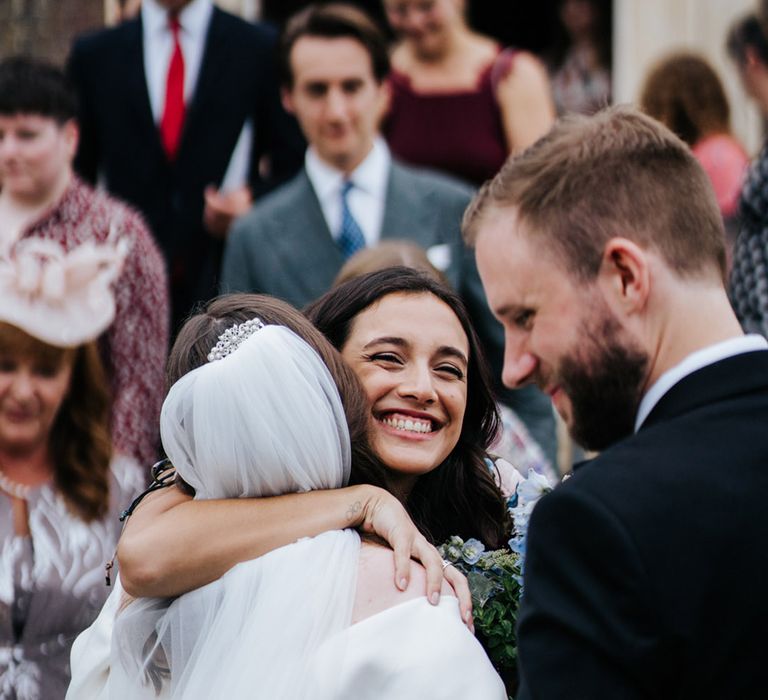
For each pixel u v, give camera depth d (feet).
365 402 10.96
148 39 22.56
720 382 8.66
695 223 8.75
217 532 10.09
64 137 18.89
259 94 22.58
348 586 9.85
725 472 8.39
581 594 8.27
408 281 11.41
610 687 8.11
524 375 8.96
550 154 8.88
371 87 19.81
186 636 10.01
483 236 9.01
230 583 9.93
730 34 22.00
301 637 9.64
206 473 10.30
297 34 19.88
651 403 8.77
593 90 30.89
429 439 11.18
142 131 22.43
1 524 15.83
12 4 29.76
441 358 11.24
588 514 8.32
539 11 36.04
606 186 8.71
